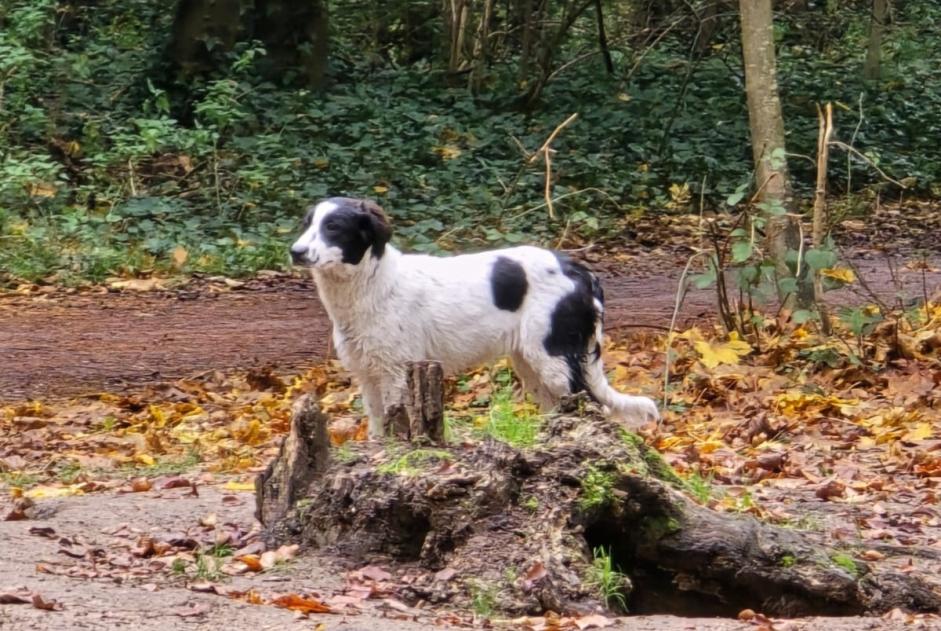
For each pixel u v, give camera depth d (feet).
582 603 19.31
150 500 25.86
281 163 66.44
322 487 21.56
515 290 28.68
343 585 20.04
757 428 32.76
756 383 37.19
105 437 34.24
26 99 71.26
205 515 24.18
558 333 28.71
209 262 57.52
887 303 49.83
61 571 20.36
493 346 28.76
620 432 21.89
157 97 71.20
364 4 91.91
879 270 59.77
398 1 91.81
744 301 46.16
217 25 74.90
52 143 68.85
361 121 74.79
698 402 36.35
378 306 27.66
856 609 20.62
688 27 91.61
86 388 40.01
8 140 68.08
